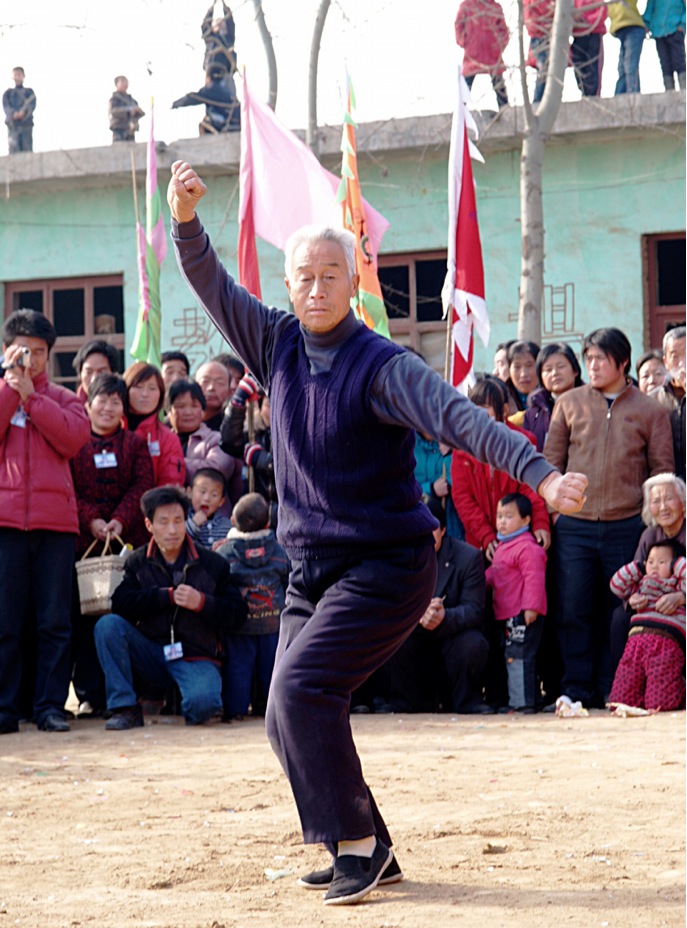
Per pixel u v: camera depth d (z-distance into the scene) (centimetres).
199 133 1995
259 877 490
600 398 997
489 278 1941
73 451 942
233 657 980
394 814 596
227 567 973
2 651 924
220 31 1897
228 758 784
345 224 1093
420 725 908
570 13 1608
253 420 1071
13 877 493
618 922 416
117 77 2059
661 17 1788
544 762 736
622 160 1880
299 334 468
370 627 450
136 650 952
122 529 990
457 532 1055
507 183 1927
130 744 851
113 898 460
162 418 1295
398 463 451
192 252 468
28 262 2120
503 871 486
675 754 752
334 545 454
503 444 411
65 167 2022
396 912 434
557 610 992
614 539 983
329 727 450
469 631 973
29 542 934
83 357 1091
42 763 775
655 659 945
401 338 2002
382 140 1891
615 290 1884
